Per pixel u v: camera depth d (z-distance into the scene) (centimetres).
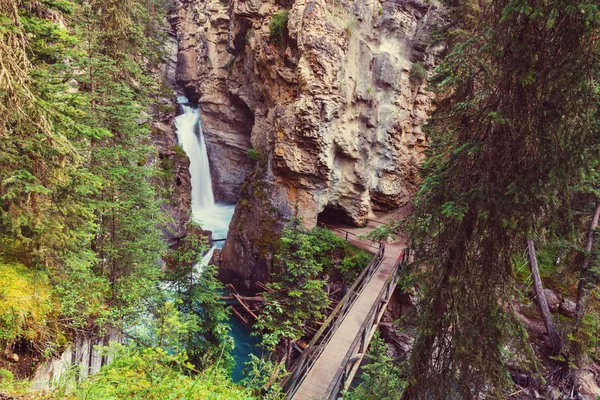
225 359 1061
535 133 492
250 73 2619
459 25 1426
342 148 2127
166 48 3628
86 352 742
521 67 480
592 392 1277
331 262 1989
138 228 1088
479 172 570
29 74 577
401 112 2327
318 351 1027
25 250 693
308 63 1945
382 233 955
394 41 2266
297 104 2000
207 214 3098
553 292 1567
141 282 977
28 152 575
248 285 2164
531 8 423
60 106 606
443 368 614
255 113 2602
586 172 501
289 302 1256
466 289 581
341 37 1989
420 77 2320
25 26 590
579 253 1264
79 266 664
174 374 552
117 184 1029
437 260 643
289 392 839
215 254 2433
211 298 1134
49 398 430
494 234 556
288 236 1372
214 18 3272
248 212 2291
